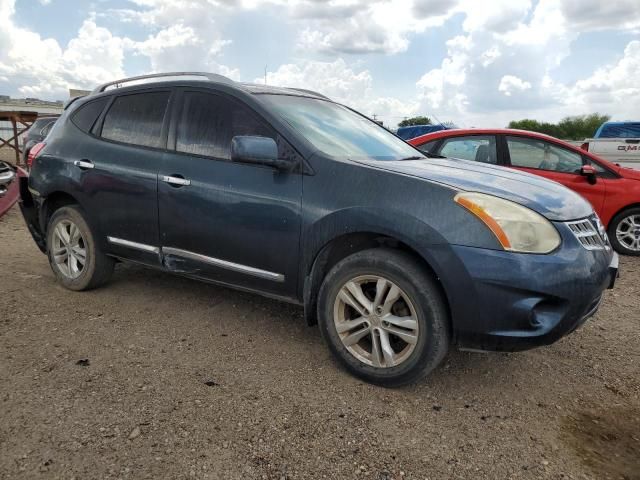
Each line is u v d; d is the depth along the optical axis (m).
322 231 3.15
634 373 3.46
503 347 2.79
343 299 3.14
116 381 3.02
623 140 10.73
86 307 4.18
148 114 4.08
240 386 3.03
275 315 4.14
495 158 7.20
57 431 2.53
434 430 2.69
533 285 2.69
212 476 2.27
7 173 8.15
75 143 4.43
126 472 2.26
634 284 5.61
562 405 3.02
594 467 2.45
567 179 7.12
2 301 4.24
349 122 4.14
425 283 2.87
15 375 3.05
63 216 4.49
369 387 3.08
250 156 3.19
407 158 3.88
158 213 3.86
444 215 2.83
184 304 4.32
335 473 2.33
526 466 2.44
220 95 3.75
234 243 3.52
